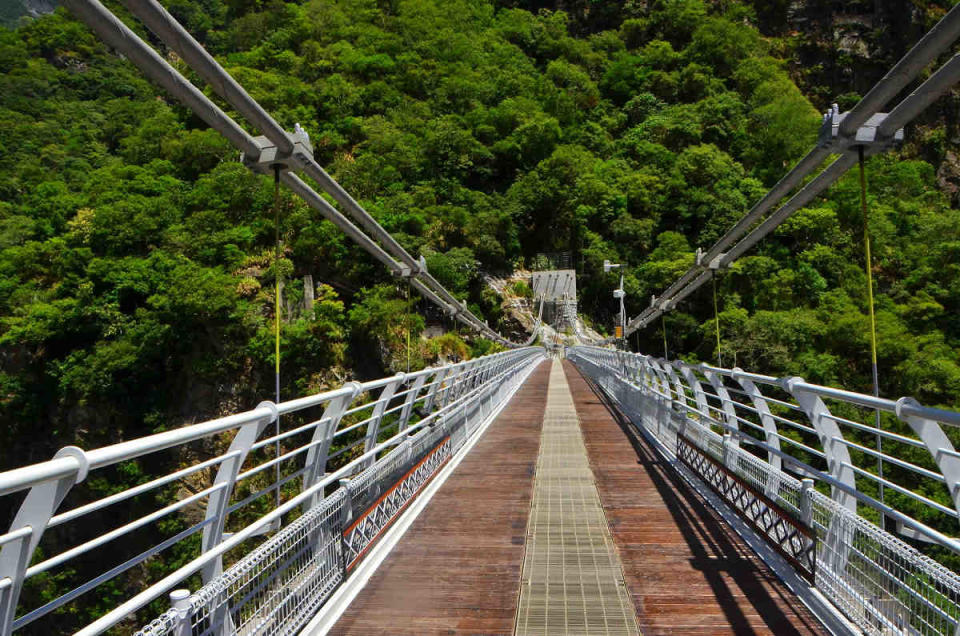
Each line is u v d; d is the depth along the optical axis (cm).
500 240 6112
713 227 6075
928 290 3988
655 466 753
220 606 237
